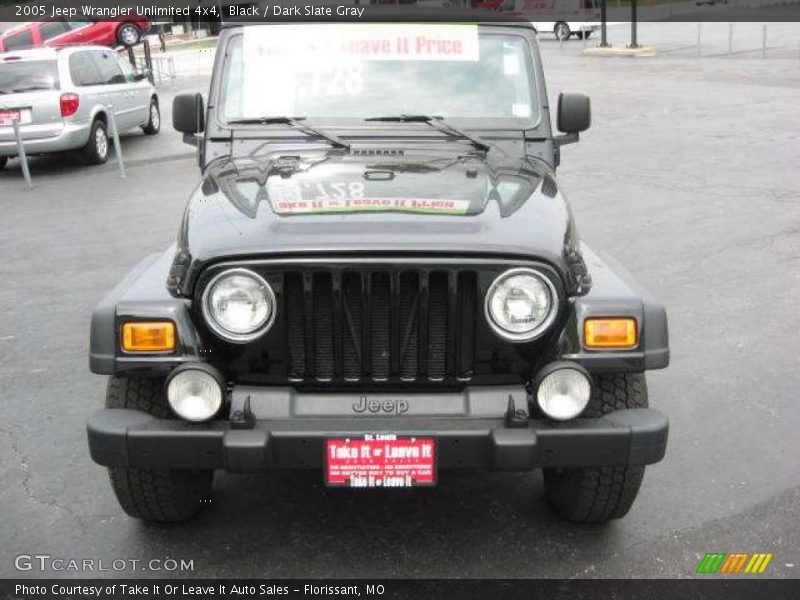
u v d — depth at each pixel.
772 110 15.96
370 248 3.07
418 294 3.12
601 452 3.07
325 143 4.16
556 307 3.14
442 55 4.29
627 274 3.52
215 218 3.37
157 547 3.60
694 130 14.30
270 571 3.43
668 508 3.85
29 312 6.71
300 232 3.16
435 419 3.09
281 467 3.07
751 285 6.87
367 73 4.27
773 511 3.81
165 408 3.31
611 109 16.86
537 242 3.16
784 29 33.03
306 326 3.15
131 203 10.74
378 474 3.06
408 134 4.18
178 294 3.21
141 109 15.69
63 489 4.06
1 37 23.41
